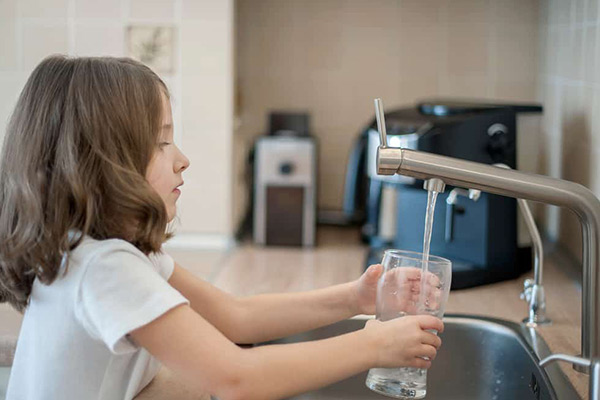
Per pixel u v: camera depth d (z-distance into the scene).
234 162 2.26
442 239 1.86
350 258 2.10
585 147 1.72
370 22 2.56
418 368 1.04
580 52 1.78
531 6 2.49
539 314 1.41
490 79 2.54
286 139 2.22
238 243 2.27
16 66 2.16
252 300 1.25
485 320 1.41
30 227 0.96
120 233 0.98
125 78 1.00
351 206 2.33
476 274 1.72
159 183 1.05
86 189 0.95
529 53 2.51
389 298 1.05
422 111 1.96
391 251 1.09
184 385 1.12
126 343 0.91
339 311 1.24
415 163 1.02
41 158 0.98
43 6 2.15
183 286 1.22
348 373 0.97
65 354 0.95
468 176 1.02
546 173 2.17
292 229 2.23
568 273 1.76
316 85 2.61
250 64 2.61
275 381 0.94
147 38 2.17
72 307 0.94
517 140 1.84
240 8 2.58
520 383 1.29
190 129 2.20
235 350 0.94
